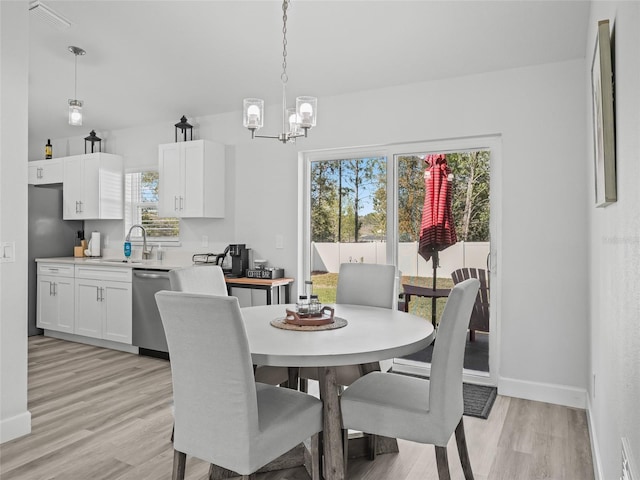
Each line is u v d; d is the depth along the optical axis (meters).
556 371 3.13
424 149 3.72
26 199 2.60
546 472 2.19
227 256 4.56
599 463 2.00
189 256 4.79
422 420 1.79
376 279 3.03
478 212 3.55
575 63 3.08
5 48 2.47
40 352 4.39
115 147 5.24
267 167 4.34
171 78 3.59
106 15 2.62
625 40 1.22
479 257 3.55
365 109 3.82
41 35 2.89
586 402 2.97
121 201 5.19
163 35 2.86
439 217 3.70
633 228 1.10
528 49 2.97
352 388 2.04
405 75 3.46
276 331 2.11
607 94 1.47
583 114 3.05
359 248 4.04
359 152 4.01
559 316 3.12
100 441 2.48
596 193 2.00
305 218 4.24
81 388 3.34
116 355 4.30
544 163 3.17
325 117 4.00
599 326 2.11
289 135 2.42
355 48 3.01
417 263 3.80
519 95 3.25
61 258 5.21
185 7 2.52
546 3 2.43
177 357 1.67
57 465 2.21
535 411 2.97
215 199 4.45
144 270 4.23
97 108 4.39
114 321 4.43
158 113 4.56
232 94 3.96
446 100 3.50
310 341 1.91
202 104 4.26
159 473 2.15
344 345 1.84
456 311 1.75
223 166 4.54
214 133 4.62
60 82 3.70
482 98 3.37
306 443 2.27
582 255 3.05
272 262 4.34
